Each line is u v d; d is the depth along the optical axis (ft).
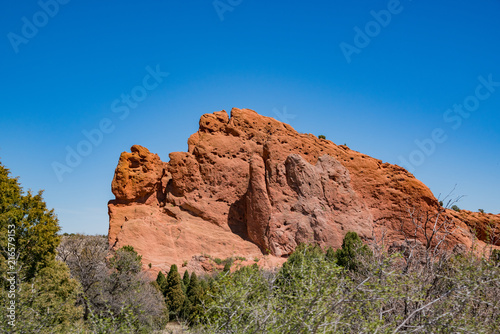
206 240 196.13
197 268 181.68
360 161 223.71
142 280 108.88
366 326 23.36
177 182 209.67
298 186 201.36
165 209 206.69
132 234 190.90
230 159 217.97
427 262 30.83
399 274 26.27
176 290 123.13
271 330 23.44
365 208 209.46
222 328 26.04
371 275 25.03
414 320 27.04
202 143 219.41
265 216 196.13
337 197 205.36
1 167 88.89
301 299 24.59
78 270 104.06
